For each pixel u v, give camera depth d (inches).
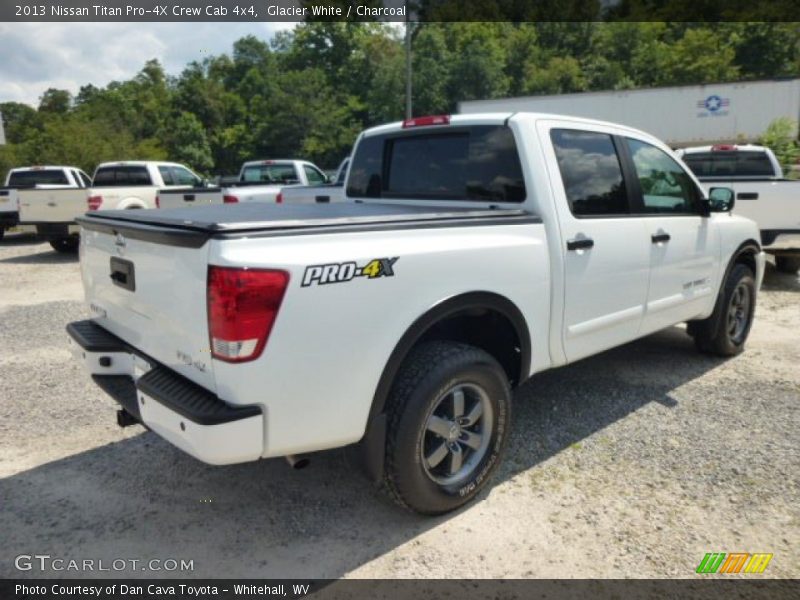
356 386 102.4
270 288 91.5
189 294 96.3
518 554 109.9
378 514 122.4
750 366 205.0
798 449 146.2
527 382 191.2
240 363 91.4
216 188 467.5
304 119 2154.3
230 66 2652.6
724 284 199.2
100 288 129.0
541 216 133.3
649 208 164.6
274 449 97.0
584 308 143.9
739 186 334.3
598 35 2977.4
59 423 164.2
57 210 465.7
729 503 124.6
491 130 140.9
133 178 545.6
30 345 237.6
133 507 125.3
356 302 100.3
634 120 1002.1
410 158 159.0
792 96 953.5
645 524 118.0
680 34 2992.1
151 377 105.5
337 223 101.4
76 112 2249.0
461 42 2506.2
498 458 126.3
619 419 163.9
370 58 2412.6
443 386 111.3
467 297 115.7
